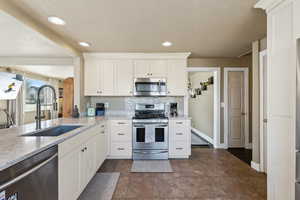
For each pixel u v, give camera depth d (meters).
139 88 3.90
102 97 4.26
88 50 3.66
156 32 2.69
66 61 3.95
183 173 3.02
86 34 2.75
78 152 2.02
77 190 1.99
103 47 3.45
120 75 3.93
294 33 1.55
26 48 3.31
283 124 1.66
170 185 2.60
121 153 3.69
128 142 3.70
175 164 3.43
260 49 3.06
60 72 6.00
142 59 3.93
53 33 2.68
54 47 2.95
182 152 3.73
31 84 6.18
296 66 1.48
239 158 3.79
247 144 4.54
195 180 2.76
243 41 3.15
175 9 2.01
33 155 1.24
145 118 3.76
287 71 1.62
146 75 3.94
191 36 2.87
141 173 3.01
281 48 1.69
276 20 1.75
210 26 2.47
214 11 2.06
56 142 1.52
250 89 4.54
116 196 2.30
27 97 5.98
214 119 4.68
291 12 1.58
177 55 3.89
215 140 4.64
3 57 3.90
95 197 2.27
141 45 3.33
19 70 5.57
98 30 2.60
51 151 1.46
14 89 5.02
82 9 1.99
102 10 2.02
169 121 3.71
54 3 1.86
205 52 3.89
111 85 3.93
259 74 3.10
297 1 1.52
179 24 2.41
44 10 2.00
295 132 1.50
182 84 3.93
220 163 3.49
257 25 2.45
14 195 1.07
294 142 1.53
